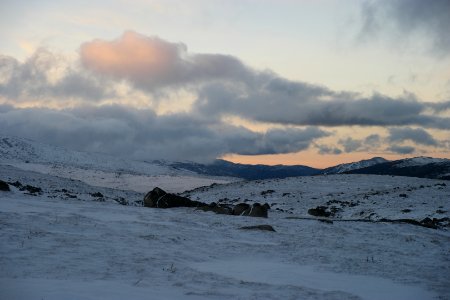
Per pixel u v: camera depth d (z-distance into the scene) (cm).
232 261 1580
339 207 4775
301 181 7344
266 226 2445
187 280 1187
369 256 1866
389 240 2417
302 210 4725
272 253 1792
